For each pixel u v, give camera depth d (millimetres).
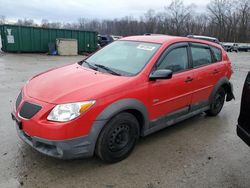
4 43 19438
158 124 4191
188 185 3256
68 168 3449
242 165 3787
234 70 15688
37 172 3330
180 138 4574
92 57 4691
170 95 4223
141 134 3986
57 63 15328
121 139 3627
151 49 4227
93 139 3260
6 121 4863
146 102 3807
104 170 3459
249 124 3377
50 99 3199
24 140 3361
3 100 6277
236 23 76000
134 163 3668
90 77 3680
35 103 3236
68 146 3105
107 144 3434
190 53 4742
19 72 11062
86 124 3166
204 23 79375
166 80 4098
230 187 3270
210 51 5328
